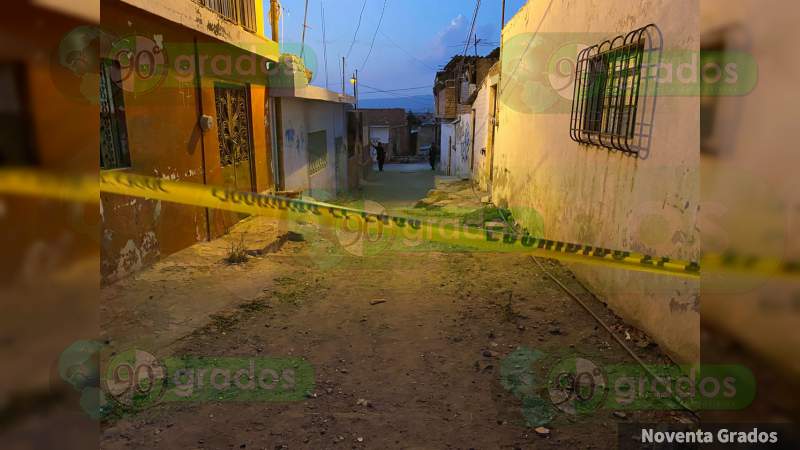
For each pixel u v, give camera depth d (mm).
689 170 3016
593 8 4871
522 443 2469
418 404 2814
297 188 10617
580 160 5078
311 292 4742
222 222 6855
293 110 10328
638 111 3740
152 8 4797
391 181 20469
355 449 2404
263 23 8867
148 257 5090
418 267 5660
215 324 3848
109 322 3713
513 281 5098
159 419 2590
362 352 3469
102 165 4391
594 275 4559
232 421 2602
